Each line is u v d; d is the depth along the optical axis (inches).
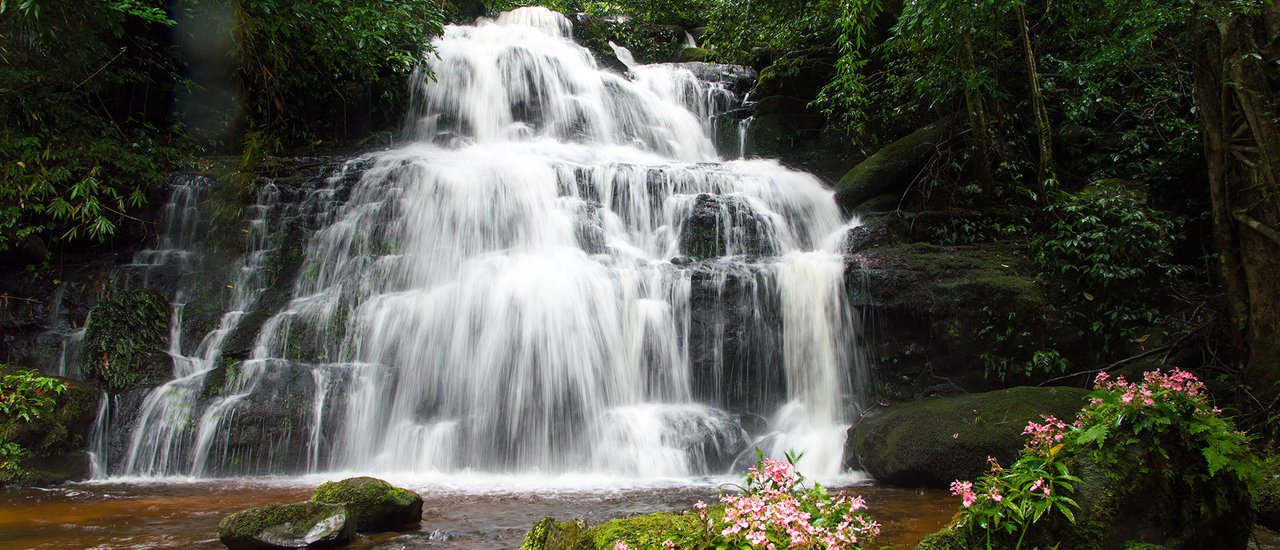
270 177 432.5
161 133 472.7
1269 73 304.7
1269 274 297.0
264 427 319.3
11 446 289.3
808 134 561.3
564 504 249.3
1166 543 147.0
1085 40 414.6
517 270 369.7
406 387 345.1
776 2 569.0
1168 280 370.9
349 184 425.4
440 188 417.7
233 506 252.1
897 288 363.9
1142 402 148.9
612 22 775.1
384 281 387.2
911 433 285.9
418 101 559.8
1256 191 302.8
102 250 413.1
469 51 574.6
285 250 409.4
